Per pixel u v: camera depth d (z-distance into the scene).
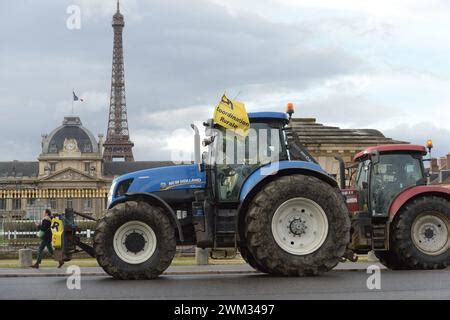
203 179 18.22
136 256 17.34
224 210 17.72
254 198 16.88
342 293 13.66
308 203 16.81
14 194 34.59
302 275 16.73
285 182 16.80
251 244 16.66
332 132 43.25
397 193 22.25
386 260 22.00
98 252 17.25
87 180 174.00
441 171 94.56
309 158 18.34
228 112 17.89
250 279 16.55
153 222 17.34
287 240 16.75
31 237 37.03
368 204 22.09
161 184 18.22
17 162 194.12
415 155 22.62
